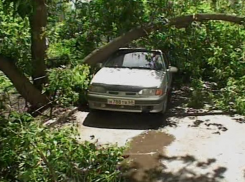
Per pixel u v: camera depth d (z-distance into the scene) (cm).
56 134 411
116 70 771
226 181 463
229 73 900
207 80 1024
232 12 984
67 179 384
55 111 738
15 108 721
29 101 729
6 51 717
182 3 905
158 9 866
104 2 855
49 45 845
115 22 866
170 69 818
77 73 705
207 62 966
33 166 373
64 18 898
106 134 643
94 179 397
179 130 668
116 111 766
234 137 630
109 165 429
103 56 831
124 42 838
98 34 891
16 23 752
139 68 786
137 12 847
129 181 463
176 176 477
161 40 880
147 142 605
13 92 787
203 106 834
